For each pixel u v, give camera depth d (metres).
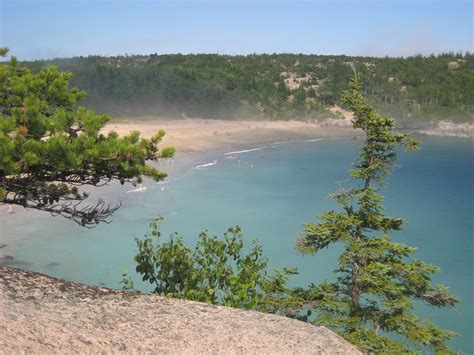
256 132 135.25
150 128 116.12
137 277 31.39
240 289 10.46
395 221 16.33
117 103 146.25
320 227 15.92
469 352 25.38
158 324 7.90
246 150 104.62
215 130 128.50
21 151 9.02
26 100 9.64
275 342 7.88
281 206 55.56
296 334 8.28
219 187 64.00
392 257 15.77
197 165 80.00
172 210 49.56
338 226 15.86
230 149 103.12
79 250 35.50
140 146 10.23
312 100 182.00
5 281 8.40
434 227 50.47
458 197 65.94
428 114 182.62
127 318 7.93
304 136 139.75
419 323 14.95
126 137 10.26
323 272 35.00
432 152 122.25
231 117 163.50
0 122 8.97
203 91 161.25
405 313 14.92
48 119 9.74
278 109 173.38
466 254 41.50
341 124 165.00
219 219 48.16
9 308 7.32
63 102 10.97
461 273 36.84
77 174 10.12
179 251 10.81
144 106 151.00
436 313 29.88
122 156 9.80
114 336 7.23
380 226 16.19
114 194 52.53
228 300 10.26
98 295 8.70
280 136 134.50
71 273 31.53
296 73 199.88
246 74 189.12
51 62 144.12
